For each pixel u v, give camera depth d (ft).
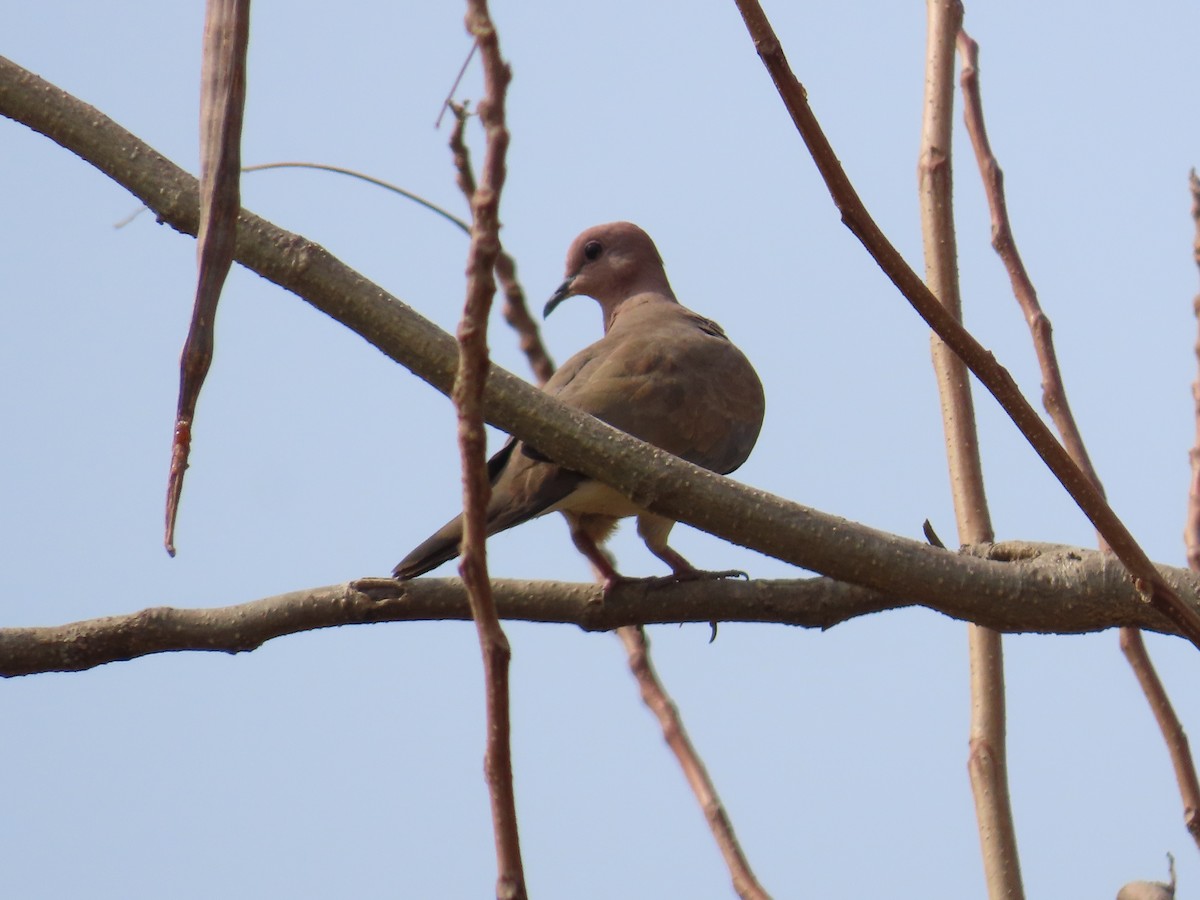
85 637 24.64
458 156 25.22
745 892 24.06
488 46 11.59
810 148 14.83
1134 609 20.61
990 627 21.07
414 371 19.24
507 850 11.53
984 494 24.70
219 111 13.23
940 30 26.32
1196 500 25.30
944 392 25.22
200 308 12.86
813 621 25.20
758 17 14.37
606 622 25.95
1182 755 25.00
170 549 11.97
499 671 11.71
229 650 24.90
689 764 25.44
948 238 25.54
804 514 20.30
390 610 24.98
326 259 19.08
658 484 19.88
